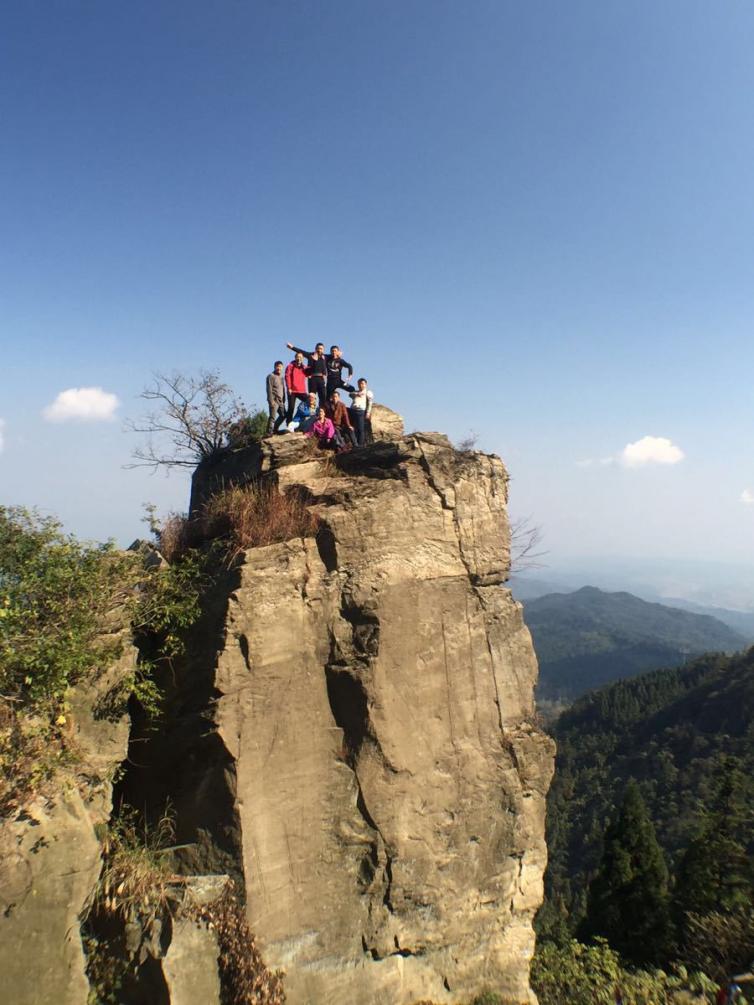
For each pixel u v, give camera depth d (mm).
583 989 11758
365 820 9234
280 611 9078
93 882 7215
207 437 17500
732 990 10398
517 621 11328
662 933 25203
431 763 9828
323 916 8773
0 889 6527
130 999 7195
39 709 7754
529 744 10891
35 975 6566
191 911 7648
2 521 8430
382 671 9516
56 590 8141
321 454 11406
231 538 9750
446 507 10750
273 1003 7914
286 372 13898
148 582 9266
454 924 9773
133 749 9195
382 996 9016
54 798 7223
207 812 8516
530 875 10625
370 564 9828
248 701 8703
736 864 25031
